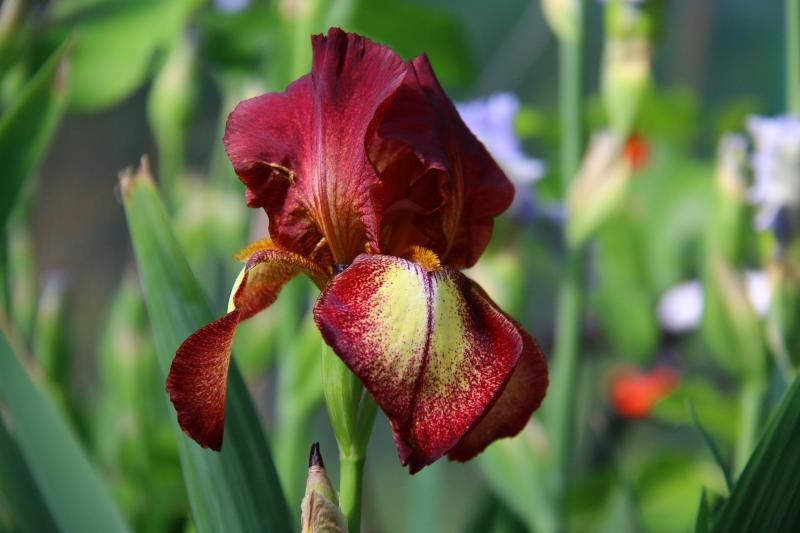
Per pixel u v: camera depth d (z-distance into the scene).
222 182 1.24
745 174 0.92
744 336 0.91
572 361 1.00
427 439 0.60
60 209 2.25
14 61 0.90
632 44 1.01
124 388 1.06
